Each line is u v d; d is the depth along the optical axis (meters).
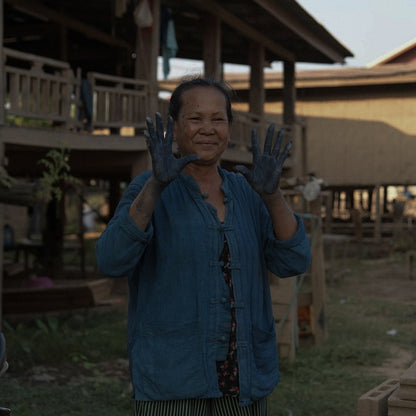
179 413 2.07
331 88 22.75
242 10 13.23
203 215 2.14
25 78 8.61
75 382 6.43
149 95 10.50
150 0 10.52
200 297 2.08
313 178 8.21
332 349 7.71
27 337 8.21
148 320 2.11
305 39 14.98
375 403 2.70
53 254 14.49
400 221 22.92
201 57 17.34
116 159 10.45
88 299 9.40
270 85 22.36
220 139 2.18
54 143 8.96
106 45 15.85
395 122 22.11
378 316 10.46
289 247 2.16
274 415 5.39
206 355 2.06
